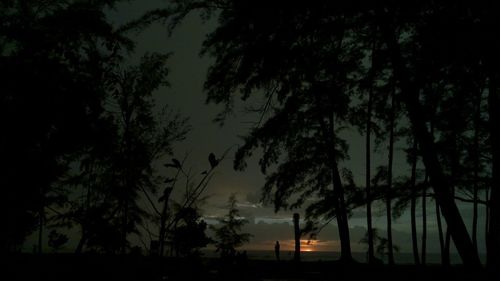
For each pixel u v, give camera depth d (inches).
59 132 192.7
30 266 208.5
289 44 267.0
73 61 206.5
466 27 194.4
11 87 187.6
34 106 187.0
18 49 207.5
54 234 209.2
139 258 194.7
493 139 279.1
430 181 373.1
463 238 412.5
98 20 228.1
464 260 408.5
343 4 222.2
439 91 288.0
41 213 199.0
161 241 177.8
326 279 553.0
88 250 206.5
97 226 202.8
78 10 226.8
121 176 232.8
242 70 316.8
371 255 605.9
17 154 183.8
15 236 191.6
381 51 249.8
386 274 573.3
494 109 267.3
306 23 241.9
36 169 186.7
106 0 252.1
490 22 188.4
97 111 205.6
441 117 322.3
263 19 256.4
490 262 309.1
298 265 650.2
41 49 206.1
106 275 189.6
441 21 199.2
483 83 224.1
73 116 193.8
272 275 554.6
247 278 211.9
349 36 281.7
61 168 203.8
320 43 269.7
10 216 184.2
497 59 197.6
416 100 296.7
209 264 209.2
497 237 305.7
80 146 207.5
